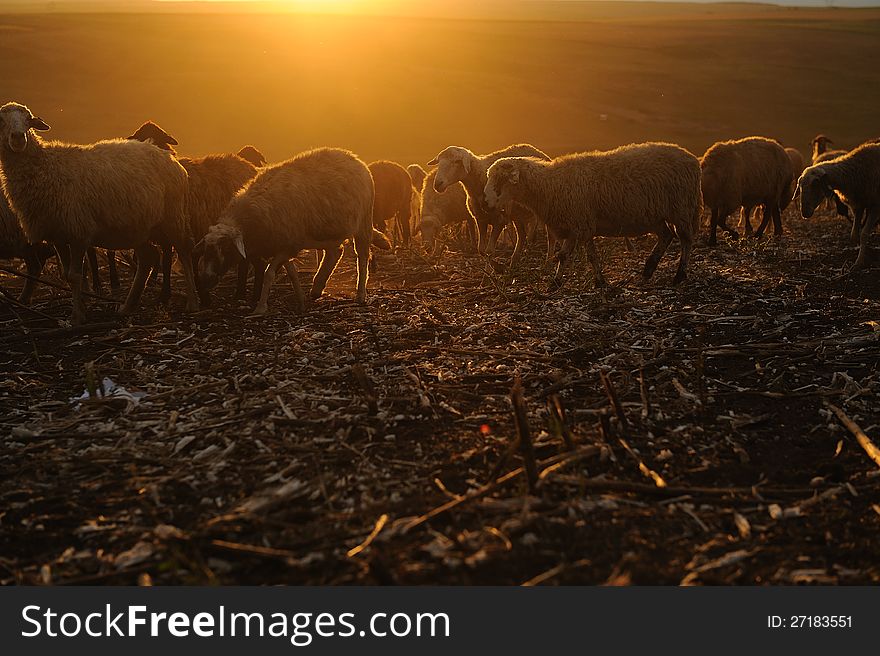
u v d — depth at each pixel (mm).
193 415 6688
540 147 51125
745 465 5703
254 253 9477
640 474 5574
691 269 12219
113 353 8383
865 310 9391
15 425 6629
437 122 59125
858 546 4660
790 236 16609
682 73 83750
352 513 5094
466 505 5074
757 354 7871
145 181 9148
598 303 9922
